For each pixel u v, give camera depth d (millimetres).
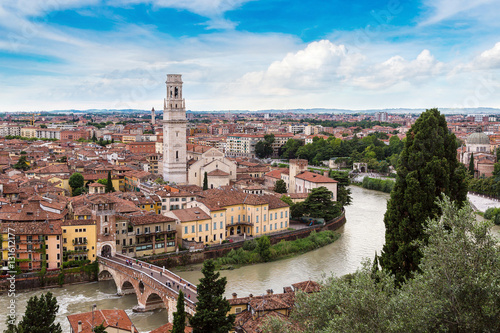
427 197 82625
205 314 82250
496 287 49562
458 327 51312
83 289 137375
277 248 167250
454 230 55281
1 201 175000
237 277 141250
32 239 139625
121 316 96062
